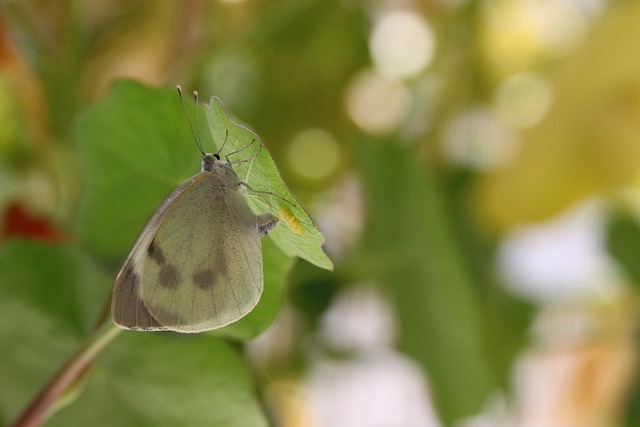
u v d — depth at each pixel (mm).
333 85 658
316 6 634
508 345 664
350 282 626
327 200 657
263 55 640
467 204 637
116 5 613
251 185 486
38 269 520
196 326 501
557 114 619
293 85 651
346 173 657
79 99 583
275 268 502
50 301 521
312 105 659
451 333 607
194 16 578
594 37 615
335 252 615
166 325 500
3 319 522
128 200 514
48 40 579
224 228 506
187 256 505
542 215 629
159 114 500
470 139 665
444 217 600
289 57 645
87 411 522
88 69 611
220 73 621
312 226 470
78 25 587
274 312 505
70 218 570
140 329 493
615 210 647
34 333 524
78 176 572
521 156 626
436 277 603
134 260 492
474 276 636
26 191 575
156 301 499
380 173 603
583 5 659
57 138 575
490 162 659
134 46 616
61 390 491
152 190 513
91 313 521
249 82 648
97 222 515
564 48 653
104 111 501
